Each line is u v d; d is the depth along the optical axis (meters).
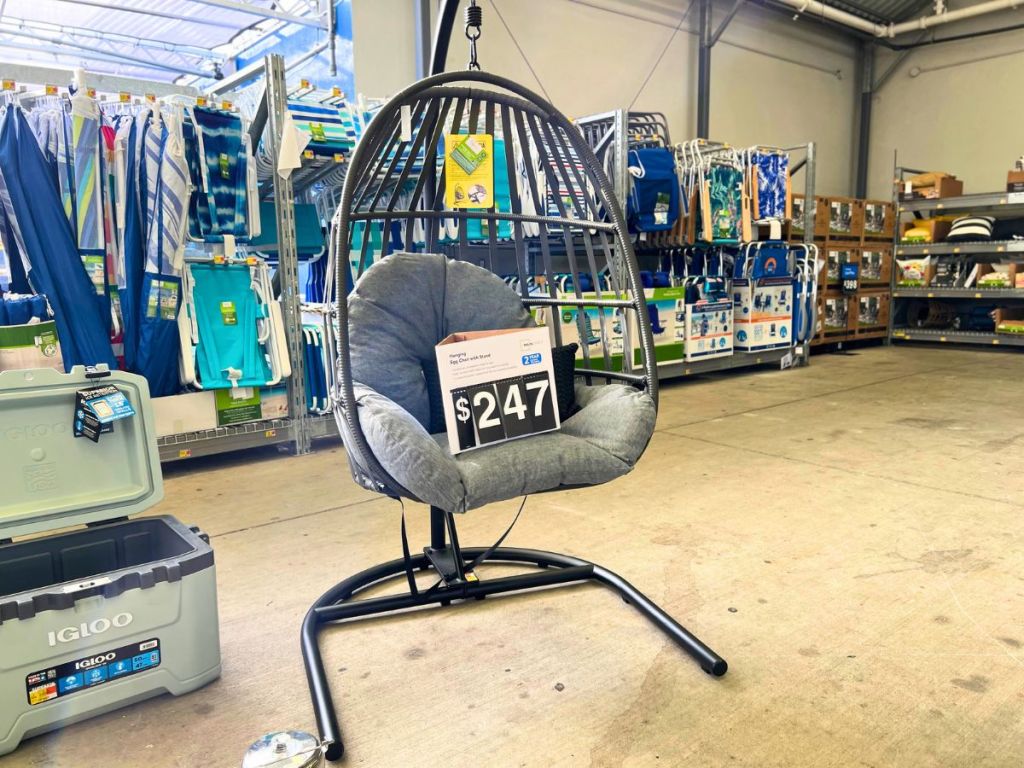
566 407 1.66
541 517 2.38
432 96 1.53
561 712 1.33
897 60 8.05
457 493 1.24
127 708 1.36
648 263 5.97
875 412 4.02
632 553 2.07
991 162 7.47
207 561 1.40
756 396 4.59
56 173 2.68
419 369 1.66
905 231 7.25
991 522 2.28
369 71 4.72
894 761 1.18
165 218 2.79
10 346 2.49
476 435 1.42
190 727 1.31
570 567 1.88
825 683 1.41
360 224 3.80
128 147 2.78
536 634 1.62
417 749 1.23
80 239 2.72
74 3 5.68
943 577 1.88
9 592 1.40
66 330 2.65
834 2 7.23
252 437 3.15
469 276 1.73
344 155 3.35
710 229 4.97
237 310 3.05
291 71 5.68
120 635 1.31
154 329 2.84
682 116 6.49
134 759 1.22
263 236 3.79
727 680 1.42
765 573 1.92
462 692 1.40
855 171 8.48
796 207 6.20
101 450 1.50
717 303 5.14
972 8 7.18
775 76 7.36
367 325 1.59
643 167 4.49
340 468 3.05
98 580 1.28
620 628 1.64
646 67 6.14
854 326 6.91
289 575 1.96
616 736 1.26
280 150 3.06
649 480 2.78
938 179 6.80
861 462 2.99
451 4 1.67
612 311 4.43
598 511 2.43
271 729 1.30
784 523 2.29
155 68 7.33
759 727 1.27
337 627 1.67
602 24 5.79
